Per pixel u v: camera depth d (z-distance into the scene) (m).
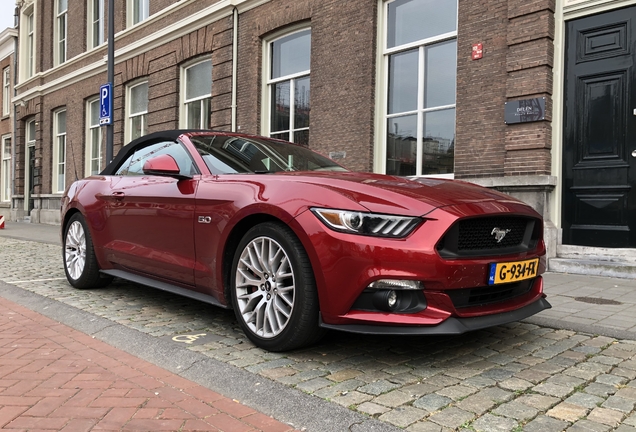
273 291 3.00
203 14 11.59
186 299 4.57
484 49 6.99
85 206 4.80
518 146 6.56
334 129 8.95
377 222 2.64
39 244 9.85
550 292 4.88
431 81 7.90
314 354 3.01
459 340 3.30
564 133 6.51
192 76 12.66
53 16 18.55
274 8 10.11
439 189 3.04
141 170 4.40
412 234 2.61
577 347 3.17
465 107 7.19
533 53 6.43
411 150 8.14
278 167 3.85
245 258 3.16
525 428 2.09
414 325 2.58
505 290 2.96
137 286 5.19
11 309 4.34
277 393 2.43
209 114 12.12
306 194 2.87
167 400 2.46
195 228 3.47
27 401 2.44
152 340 3.25
